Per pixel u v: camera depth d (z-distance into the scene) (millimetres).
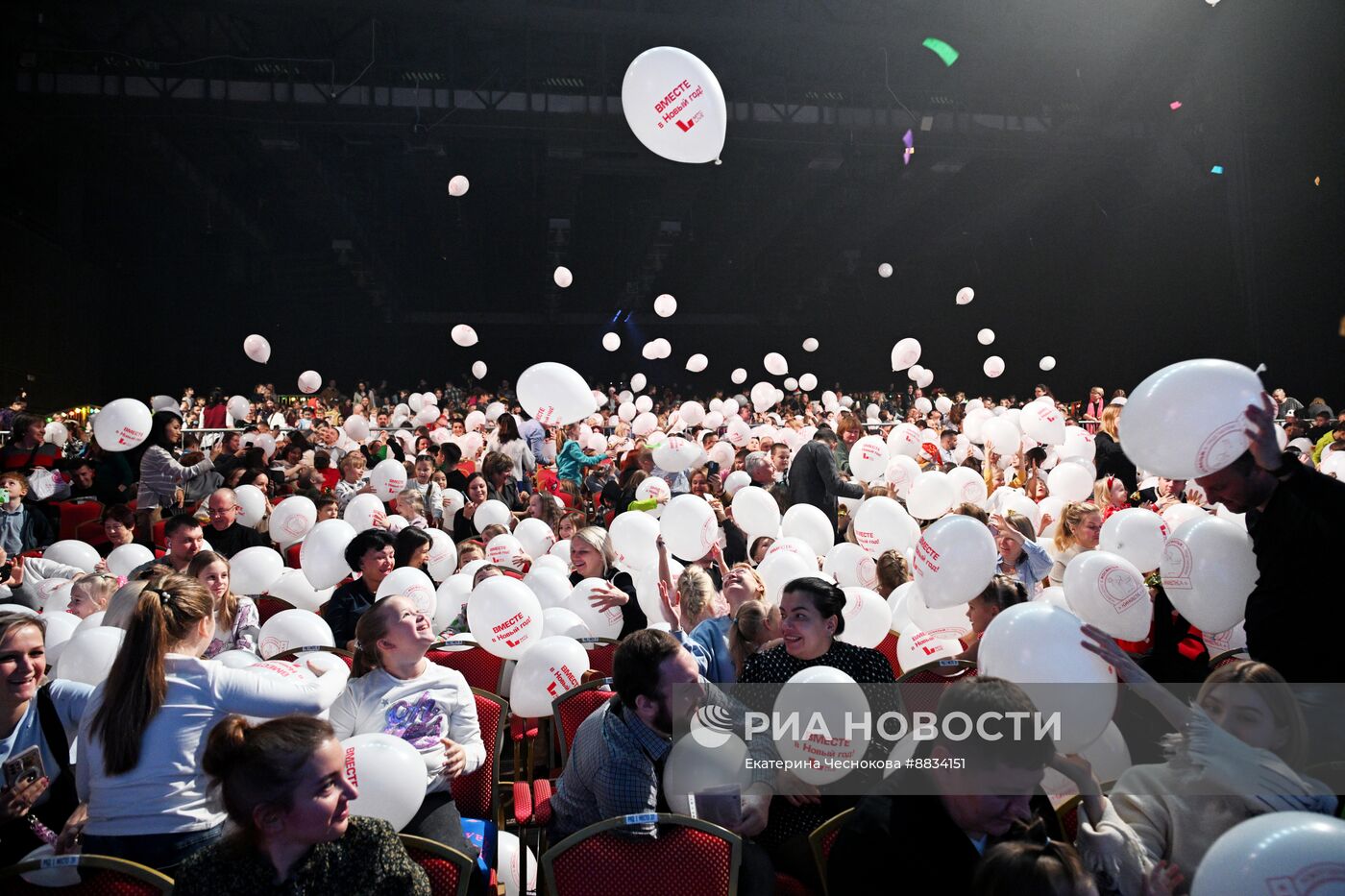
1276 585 2656
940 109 21406
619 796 2742
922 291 32688
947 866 2102
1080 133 21234
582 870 2473
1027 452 9148
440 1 17594
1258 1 17250
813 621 3203
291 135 19906
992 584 3924
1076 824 2541
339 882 2082
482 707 3553
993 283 30203
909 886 2102
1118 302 24844
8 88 17719
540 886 2955
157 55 19234
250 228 27422
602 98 19656
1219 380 2725
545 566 5613
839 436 9273
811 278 34281
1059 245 27188
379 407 26406
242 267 29438
